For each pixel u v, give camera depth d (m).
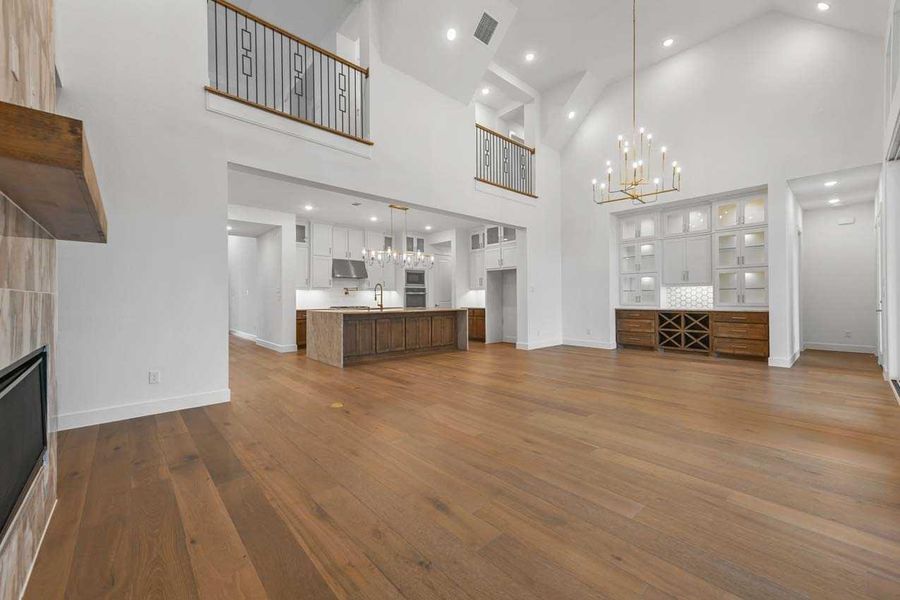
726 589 1.34
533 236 7.44
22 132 0.89
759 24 5.61
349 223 8.89
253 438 2.78
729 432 2.86
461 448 2.59
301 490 2.04
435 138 5.63
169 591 1.34
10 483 1.20
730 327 6.11
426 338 6.92
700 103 6.18
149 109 3.32
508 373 5.12
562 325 8.07
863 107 4.82
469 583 1.38
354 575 1.42
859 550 1.53
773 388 4.18
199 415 3.31
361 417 3.25
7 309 1.19
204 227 3.58
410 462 2.38
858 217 6.60
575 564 1.47
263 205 7.08
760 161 5.61
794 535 1.64
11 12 1.28
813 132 5.18
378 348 6.24
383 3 4.89
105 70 3.14
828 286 6.87
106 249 3.13
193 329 3.52
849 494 1.97
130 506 1.88
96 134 3.09
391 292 10.04
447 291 11.01
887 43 4.23
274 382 4.61
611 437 2.78
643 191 6.81
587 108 7.53
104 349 3.12
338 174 4.52
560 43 6.19
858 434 2.79
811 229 7.04
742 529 1.68
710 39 6.08
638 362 5.91
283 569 1.45
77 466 2.31
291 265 7.56
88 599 1.30
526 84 7.29
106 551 1.54
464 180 6.08
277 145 4.03
